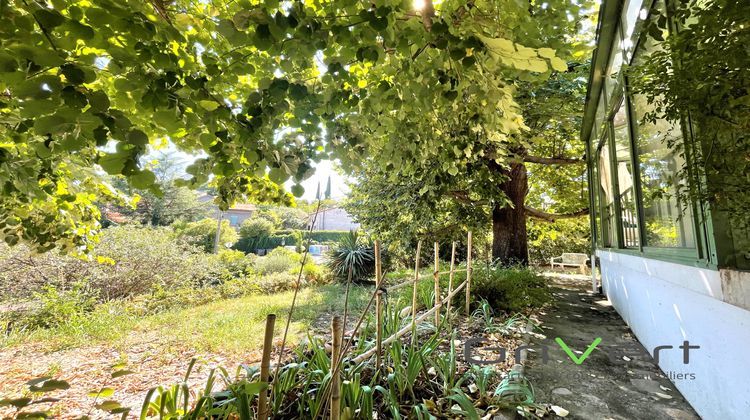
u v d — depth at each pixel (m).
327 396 1.81
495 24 1.76
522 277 5.35
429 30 1.55
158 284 6.67
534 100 5.55
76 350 3.81
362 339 2.70
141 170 1.13
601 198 5.89
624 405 2.26
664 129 2.44
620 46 3.71
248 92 2.26
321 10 1.81
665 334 2.70
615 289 4.84
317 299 6.46
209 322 4.74
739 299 1.64
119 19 1.13
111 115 1.07
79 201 2.89
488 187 6.05
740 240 1.76
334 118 2.04
